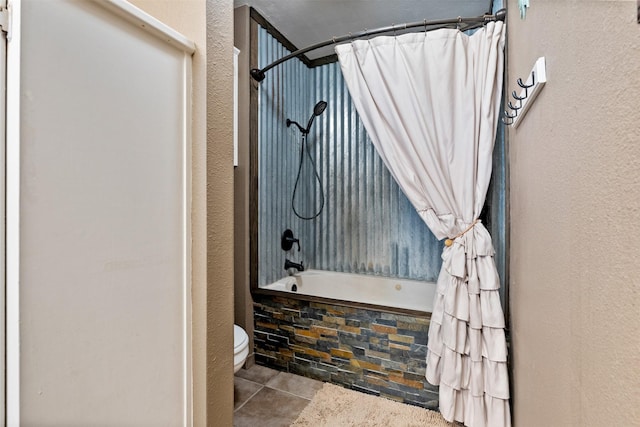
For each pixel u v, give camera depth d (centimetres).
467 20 163
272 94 248
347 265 281
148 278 69
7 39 47
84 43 56
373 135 182
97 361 59
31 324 49
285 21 238
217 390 84
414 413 161
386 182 266
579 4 61
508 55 145
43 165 51
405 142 172
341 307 187
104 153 60
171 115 75
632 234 43
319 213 289
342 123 281
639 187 41
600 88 52
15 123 48
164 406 73
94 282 58
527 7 104
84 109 56
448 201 163
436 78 165
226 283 87
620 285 46
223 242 86
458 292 148
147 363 69
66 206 54
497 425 135
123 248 64
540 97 89
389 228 266
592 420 55
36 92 50
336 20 235
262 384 190
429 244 252
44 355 51
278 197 256
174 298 76
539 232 91
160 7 87
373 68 177
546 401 85
